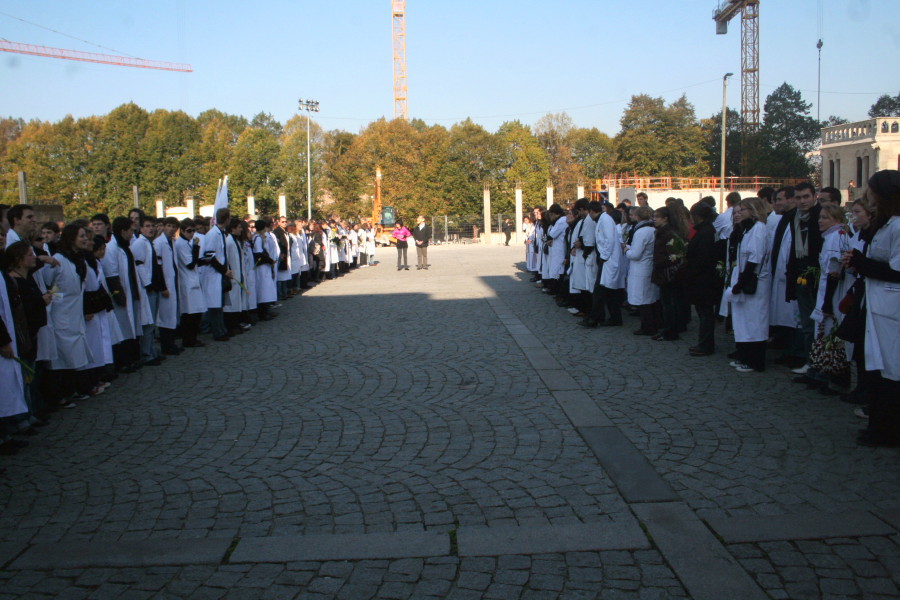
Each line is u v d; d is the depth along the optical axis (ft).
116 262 27.48
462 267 85.05
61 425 21.66
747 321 25.94
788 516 14.11
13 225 22.11
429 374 27.22
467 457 17.98
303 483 16.58
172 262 32.30
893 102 240.94
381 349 32.53
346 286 63.72
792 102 264.11
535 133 266.98
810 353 23.43
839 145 117.70
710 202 29.91
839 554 12.60
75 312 23.54
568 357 29.66
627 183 167.94
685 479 16.16
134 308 28.66
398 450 18.65
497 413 21.74
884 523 13.73
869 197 18.25
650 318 34.14
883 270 17.17
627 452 17.99
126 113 223.51
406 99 337.11
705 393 23.47
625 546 13.08
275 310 47.73
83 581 12.39
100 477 17.35
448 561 12.73
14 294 19.43
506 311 44.04
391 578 12.21
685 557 12.57
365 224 97.50
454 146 242.17
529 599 11.46
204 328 39.60
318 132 278.87
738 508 14.57
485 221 163.43
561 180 242.99
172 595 11.87
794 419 20.45
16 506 15.74
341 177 207.51
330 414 22.13
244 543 13.61
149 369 29.55
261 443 19.54
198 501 15.72
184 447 19.39
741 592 11.44
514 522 14.19
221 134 240.53
